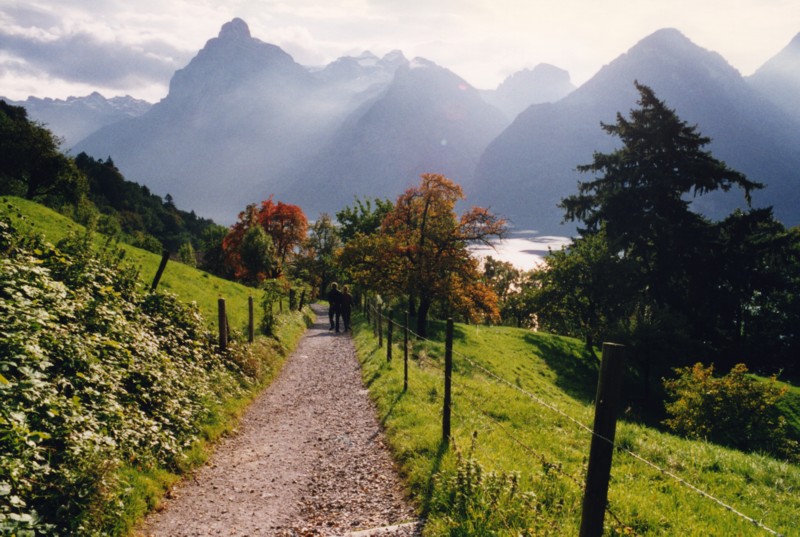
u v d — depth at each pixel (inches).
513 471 270.8
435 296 1397.6
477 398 502.9
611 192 1924.2
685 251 1827.0
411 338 1056.8
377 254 1391.5
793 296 2206.0
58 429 240.5
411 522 257.4
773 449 762.8
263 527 267.9
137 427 313.1
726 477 331.6
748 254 1800.0
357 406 515.8
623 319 1625.2
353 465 356.2
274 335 847.7
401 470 332.2
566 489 274.5
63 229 871.1
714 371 1785.2
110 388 313.4
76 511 219.3
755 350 2203.5
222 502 296.8
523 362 1471.5
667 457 366.3
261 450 393.7
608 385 154.1
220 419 425.4
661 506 268.2
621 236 1854.1
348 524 269.1
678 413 874.8
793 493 313.1
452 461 311.9
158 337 459.2
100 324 363.6
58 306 326.6
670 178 1838.1
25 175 2357.3
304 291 1616.6
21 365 245.6
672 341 1533.0
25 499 209.5
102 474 238.2
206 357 520.1
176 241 6304.1
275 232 2861.7
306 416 491.2
